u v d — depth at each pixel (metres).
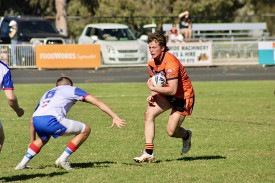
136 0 153.38
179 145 27.14
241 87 61.34
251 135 29.80
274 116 37.75
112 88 60.25
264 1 172.12
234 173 20.12
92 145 26.95
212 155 24.20
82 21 146.50
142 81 70.12
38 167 21.30
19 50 85.69
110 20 144.75
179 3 150.38
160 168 21.00
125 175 19.52
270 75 78.12
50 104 19.47
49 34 93.38
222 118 36.81
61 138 29.11
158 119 36.88
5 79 18.39
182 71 21.66
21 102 47.22
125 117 37.25
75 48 86.50
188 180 18.83
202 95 52.69
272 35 172.50
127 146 26.72
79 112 40.38
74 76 76.94
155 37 21.22
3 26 94.38
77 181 18.47
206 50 91.25
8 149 25.73
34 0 148.25
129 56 89.81
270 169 20.89
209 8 153.88
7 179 18.75
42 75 78.19
